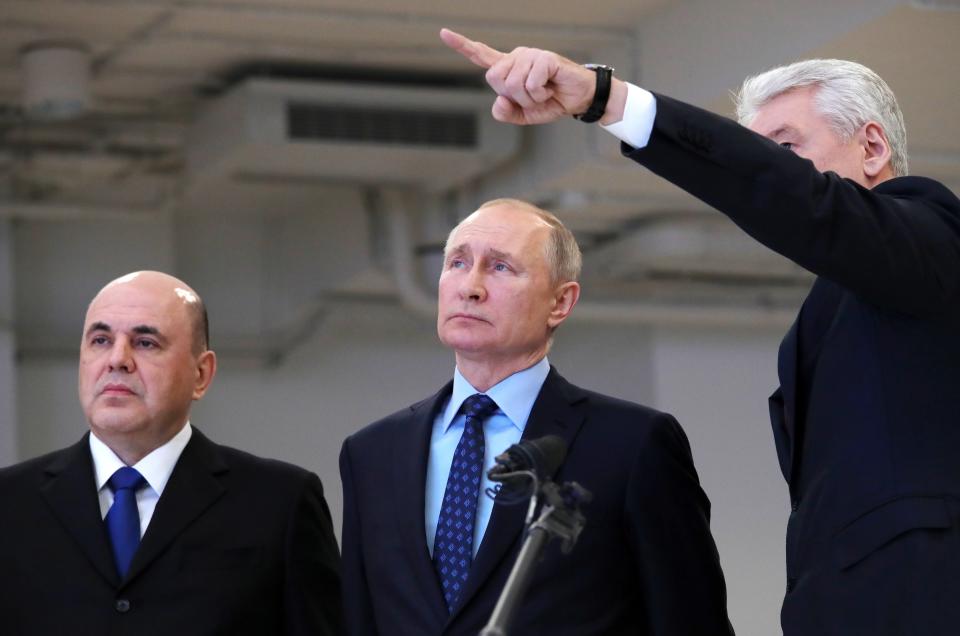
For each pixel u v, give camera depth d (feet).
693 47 50.14
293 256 78.43
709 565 24.97
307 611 27.07
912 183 20.98
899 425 20.44
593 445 24.75
